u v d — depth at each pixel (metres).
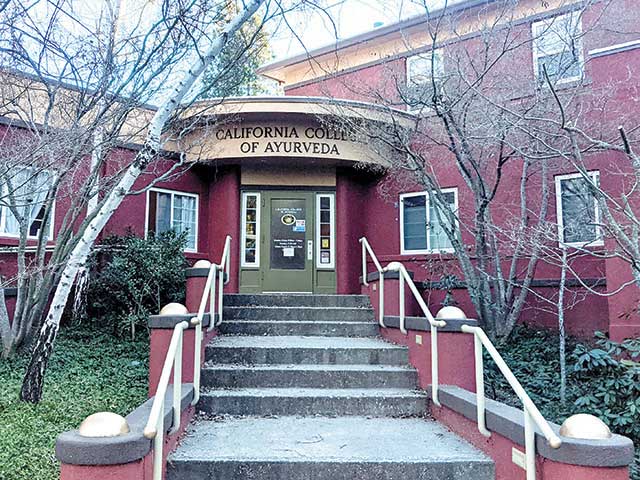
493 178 9.31
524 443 3.21
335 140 10.15
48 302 8.69
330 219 11.02
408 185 10.64
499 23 8.50
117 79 6.65
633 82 7.38
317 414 5.01
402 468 3.67
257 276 10.77
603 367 5.77
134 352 7.99
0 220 8.68
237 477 3.61
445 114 7.41
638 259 5.36
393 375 5.52
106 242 9.18
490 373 7.11
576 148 5.89
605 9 7.88
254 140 10.05
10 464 3.91
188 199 10.88
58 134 6.30
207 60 5.60
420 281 9.98
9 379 6.37
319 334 7.00
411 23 10.34
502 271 9.19
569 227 7.45
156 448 3.01
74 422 4.95
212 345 5.99
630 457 2.71
